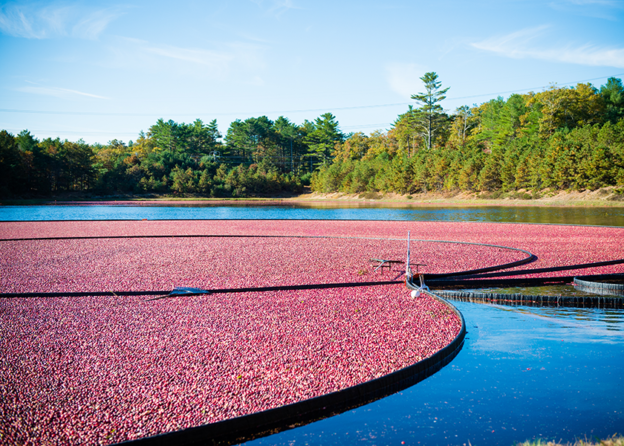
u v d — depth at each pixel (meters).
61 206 67.75
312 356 6.64
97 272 13.45
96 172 106.00
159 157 117.69
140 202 85.81
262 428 4.94
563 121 79.38
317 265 14.21
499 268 13.64
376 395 5.65
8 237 23.27
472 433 4.76
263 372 6.09
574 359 6.77
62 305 9.75
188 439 4.61
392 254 16.30
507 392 5.71
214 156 132.62
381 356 6.62
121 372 6.14
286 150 139.25
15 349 7.05
